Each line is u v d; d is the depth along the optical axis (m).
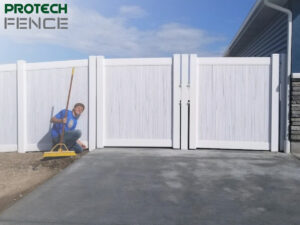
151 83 5.95
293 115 5.52
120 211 2.88
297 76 5.44
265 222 2.64
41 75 6.33
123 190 3.52
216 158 5.14
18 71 6.39
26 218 2.73
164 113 5.93
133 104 6.00
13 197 3.59
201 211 2.88
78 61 6.11
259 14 6.89
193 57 5.79
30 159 5.75
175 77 5.82
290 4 5.55
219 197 3.27
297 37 5.50
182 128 5.88
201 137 5.88
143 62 5.94
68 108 6.19
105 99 6.05
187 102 5.84
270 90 5.67
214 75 5.79
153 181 3.86
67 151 5.65
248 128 5.75
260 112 5.71
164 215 2.79
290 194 3.37
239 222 2.63
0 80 6.54
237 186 3.66
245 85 5.73
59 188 3.61
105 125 6.07
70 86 5.87
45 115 6.36
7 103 6.56
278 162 4.87
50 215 2.79
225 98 5.78
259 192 3.44
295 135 5.54
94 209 2.94
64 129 6.09
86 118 6.12
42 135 6.41
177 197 3.28
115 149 5.94
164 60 5.89
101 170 4.41
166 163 4.80
